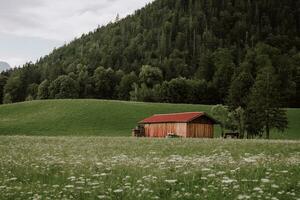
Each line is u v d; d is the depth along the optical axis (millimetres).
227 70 185125
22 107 126375
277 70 195375
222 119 89750
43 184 13930
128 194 11836
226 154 25328
